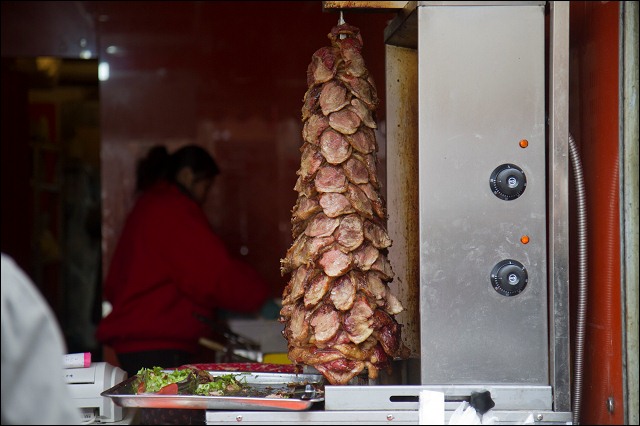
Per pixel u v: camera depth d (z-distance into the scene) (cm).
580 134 217
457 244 185
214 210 479
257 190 480
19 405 139
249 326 398
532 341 185
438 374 185
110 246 473
